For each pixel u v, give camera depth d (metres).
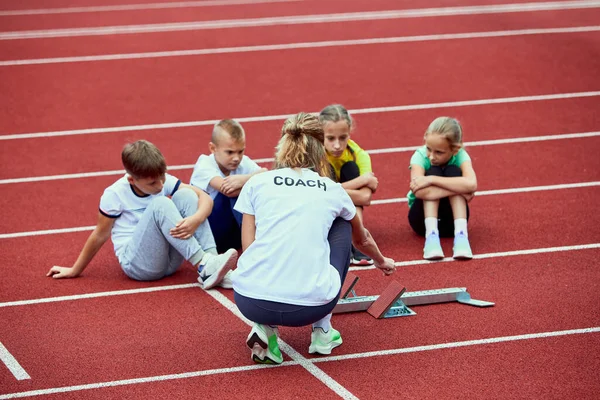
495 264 9.55
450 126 9.87
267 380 7.20
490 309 8.47
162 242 8.92
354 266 9.62
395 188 12.01
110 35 21.12
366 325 8.20
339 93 16.50
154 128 14.77
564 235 10.29
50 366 7.48
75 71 18.08
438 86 16.75
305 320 7.02
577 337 7.86
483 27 21.09
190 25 22.16
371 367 7.38
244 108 15.76
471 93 16.28
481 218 10.89
